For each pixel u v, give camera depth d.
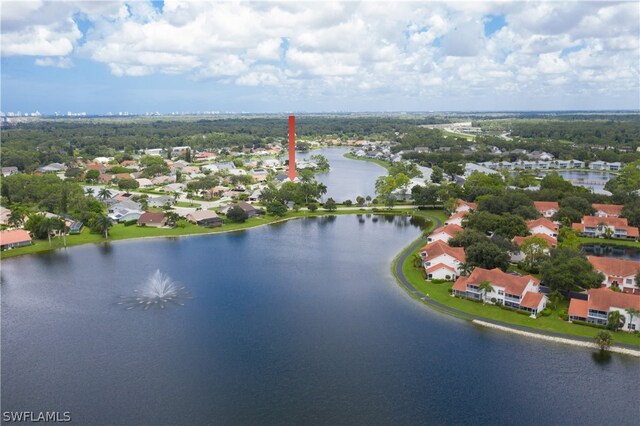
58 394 85.81
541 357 96.69
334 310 120.56
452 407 81.88
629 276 127.75
